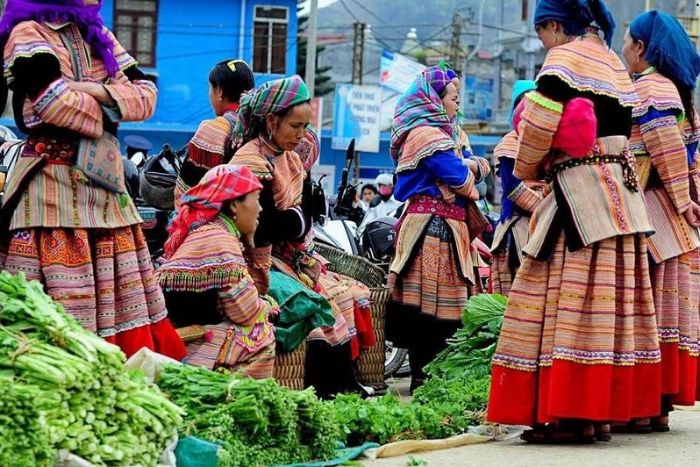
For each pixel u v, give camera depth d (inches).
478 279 466.9
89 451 222.2
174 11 1871.3
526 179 327.0
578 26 325.1
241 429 261.9
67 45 296.4
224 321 323.6
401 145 448.5
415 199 443.8
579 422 327.0
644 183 357.4
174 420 241.0
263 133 361.4
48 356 222.8
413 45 2630.4
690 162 375.6
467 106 2440.9
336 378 393.4
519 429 349.7
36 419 210.8
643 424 355.6
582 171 320.2
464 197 444.1
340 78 3366.1
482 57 2554.1
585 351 317.4
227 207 328.2
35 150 291.9
